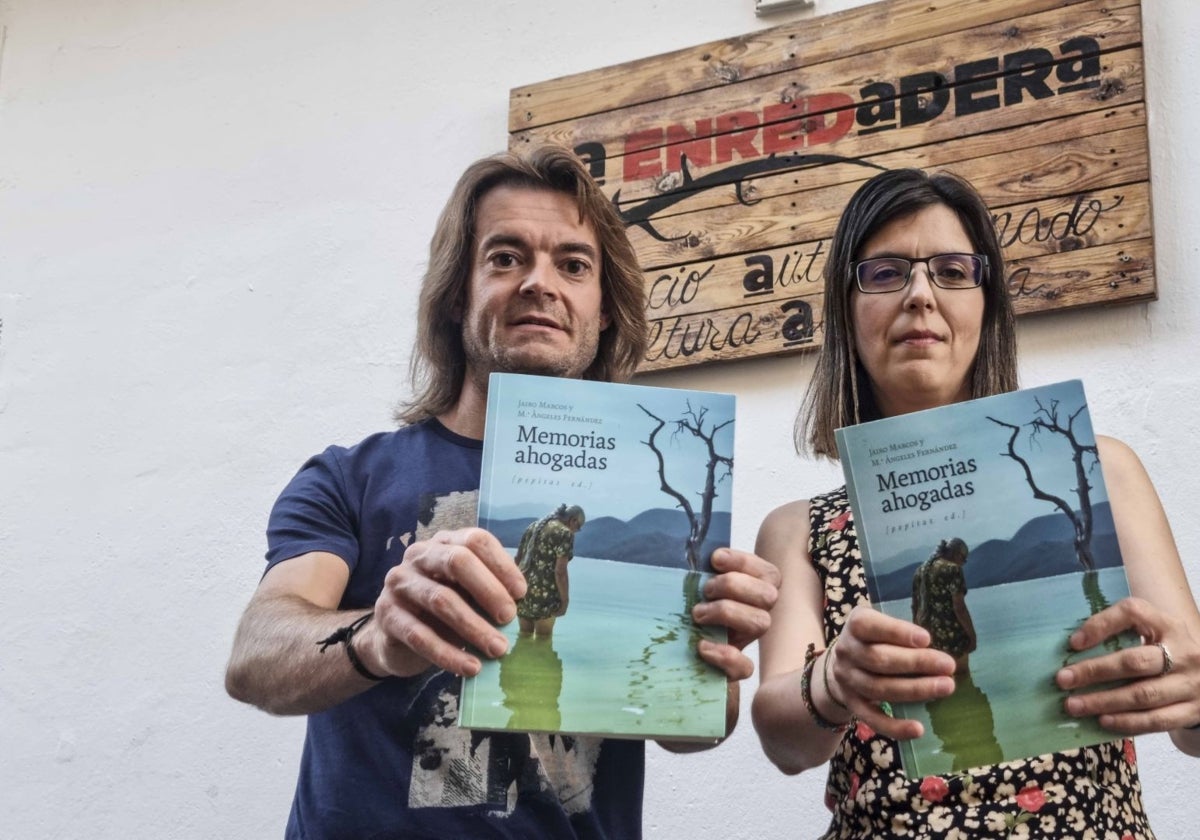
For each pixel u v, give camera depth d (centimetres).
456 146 348
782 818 267
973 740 154
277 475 337
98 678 336
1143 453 263
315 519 205
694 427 172
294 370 346
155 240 375
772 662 184
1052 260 275
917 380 192
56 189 391
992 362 201
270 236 361
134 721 328
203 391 354
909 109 296
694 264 306
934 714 156
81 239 383
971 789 168
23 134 401
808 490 285
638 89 324
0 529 359
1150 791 244
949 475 161
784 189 302
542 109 334
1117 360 270
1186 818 240
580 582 164
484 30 355
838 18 308
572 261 222
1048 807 166
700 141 314
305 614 187
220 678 324
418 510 205
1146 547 176
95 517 352
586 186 227
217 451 346
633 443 171
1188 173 276
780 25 316
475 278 222
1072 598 156
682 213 311
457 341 227
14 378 375
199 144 379
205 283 364
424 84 357
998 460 161
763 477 289
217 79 384
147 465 352
